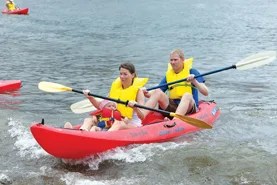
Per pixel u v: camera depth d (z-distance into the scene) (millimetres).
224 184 5559
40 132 5848
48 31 24812
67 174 5891
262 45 19719
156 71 14078
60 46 19547
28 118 8578
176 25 27703
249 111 9219
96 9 39250
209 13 35031
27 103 9898
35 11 36688
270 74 13453
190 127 7578
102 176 5848
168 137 7117
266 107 9625
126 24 28469
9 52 17484
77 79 12750
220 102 10094
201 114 7988
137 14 34750
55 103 9977
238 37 22391
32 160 6383
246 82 12414
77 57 16766
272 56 8469
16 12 33531
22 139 7203
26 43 20156
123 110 7102
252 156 6398
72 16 33281
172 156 6371
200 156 6375
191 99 7684
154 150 6574
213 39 21750
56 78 12852
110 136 6434
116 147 6453
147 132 6949
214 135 7496
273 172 5863
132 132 6785
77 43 20594
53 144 5969
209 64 15398
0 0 48031
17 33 23609
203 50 18484
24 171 5984
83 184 5562
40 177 5797
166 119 7582
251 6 41406
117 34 23984
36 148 6812
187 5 42500
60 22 29375
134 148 6594
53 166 6176
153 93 7629
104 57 16891
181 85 7996
